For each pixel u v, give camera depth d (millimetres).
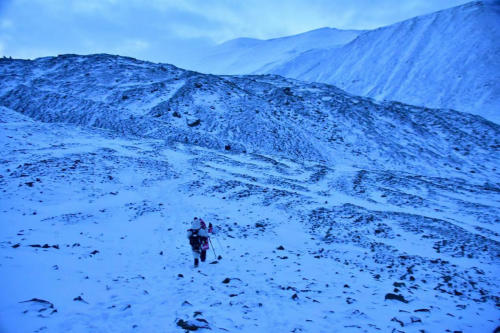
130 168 28906
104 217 17266
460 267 13109
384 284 9984
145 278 8570
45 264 8047
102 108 57219
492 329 6602
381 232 17656
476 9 164875
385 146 58750
